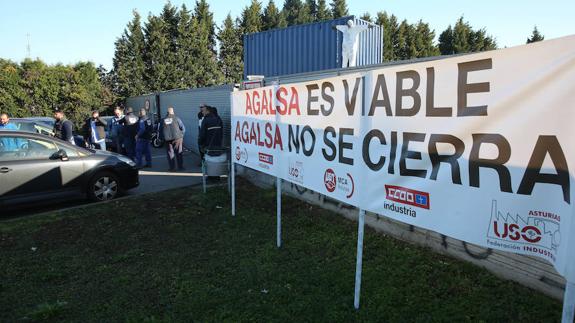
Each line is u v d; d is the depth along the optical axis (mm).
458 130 2459
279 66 11102
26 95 25391
